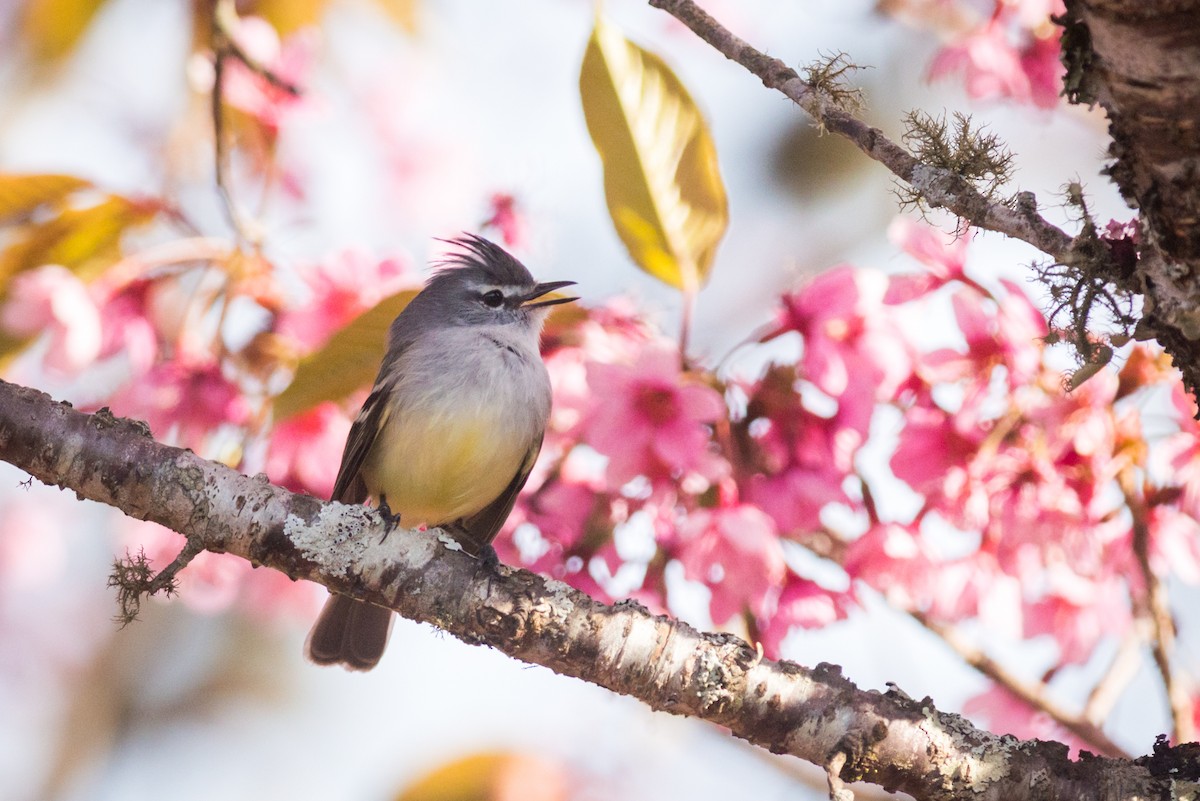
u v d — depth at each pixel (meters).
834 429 9.40
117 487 8.23
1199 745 8.02
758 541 8.87
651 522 9.46
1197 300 6.60
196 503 8.26
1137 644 10.31
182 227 10.96
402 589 8.37
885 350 9.34
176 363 10.39
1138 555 9.58
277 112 12.51
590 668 8.27
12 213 10.73
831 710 8.07
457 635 8.41
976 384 9.23
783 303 9.51
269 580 12.03
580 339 10.41
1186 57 6.05
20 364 10.95
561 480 9.87
